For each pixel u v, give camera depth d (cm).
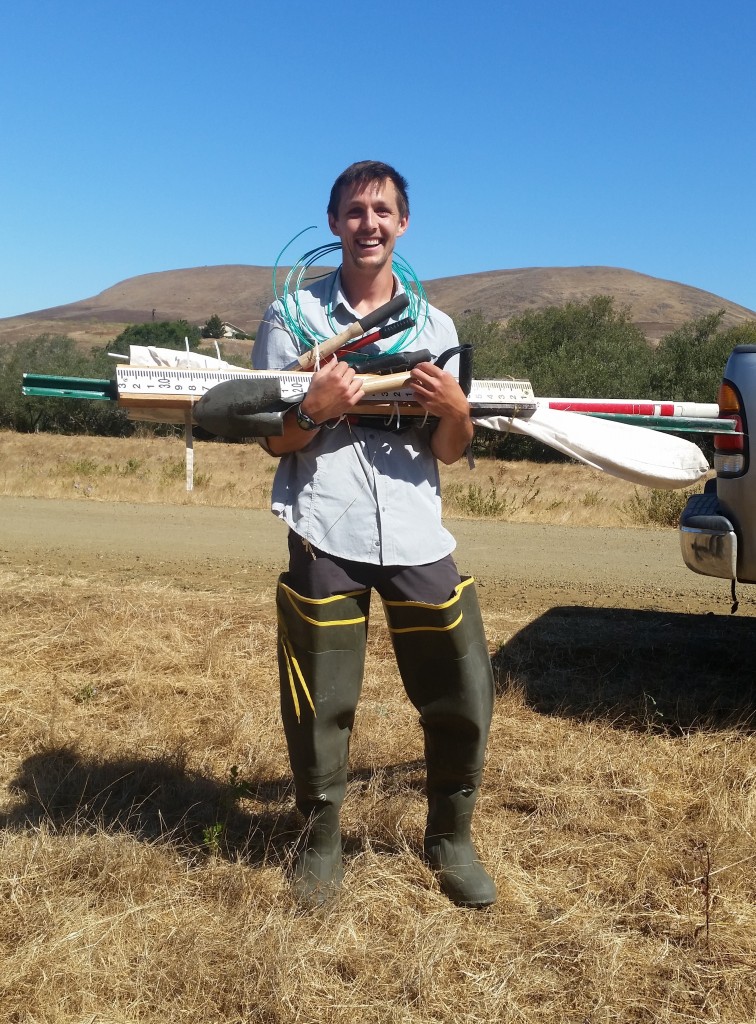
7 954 277
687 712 479
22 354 4031
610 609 729
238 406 282
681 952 286
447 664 305
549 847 346
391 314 299
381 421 306
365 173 303
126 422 3061
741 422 452
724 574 461
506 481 1942
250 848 346
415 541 301
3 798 378
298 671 304
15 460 2252
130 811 360
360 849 344
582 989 268
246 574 832
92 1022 251
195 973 266
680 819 368
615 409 331
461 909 308
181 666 539
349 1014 256
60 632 596
